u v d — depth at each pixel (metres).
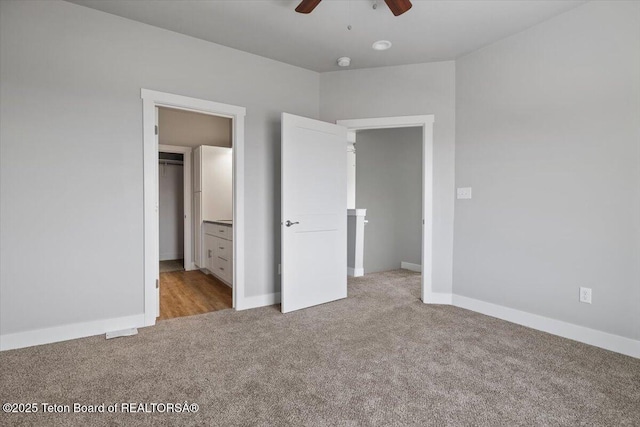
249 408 1.63
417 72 3.46
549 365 2.07
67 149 2.43
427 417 1.56
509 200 2.90
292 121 3.15
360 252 4.87
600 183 2.35
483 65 3.10
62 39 2.41
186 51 2.91
